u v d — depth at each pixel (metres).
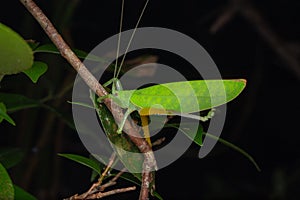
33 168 2.67
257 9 3.06
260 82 3.34
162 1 3.15
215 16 3.18
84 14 3.12
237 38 3.23
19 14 2.98
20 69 2.18
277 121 3.46
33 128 2.64
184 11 3.17
